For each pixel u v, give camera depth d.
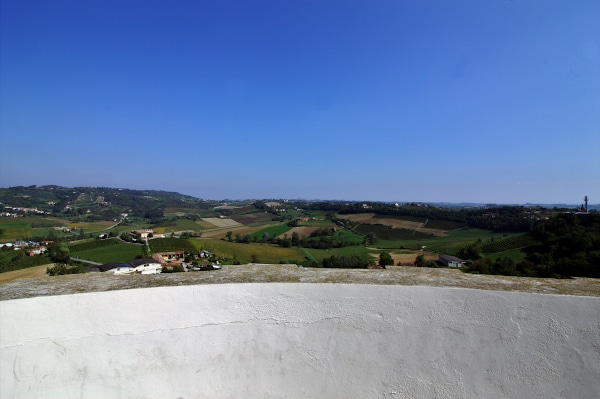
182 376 3.06
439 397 2.93
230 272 3.82
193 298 3.15
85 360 2.92
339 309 3.17
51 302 2.89
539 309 2.88
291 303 3.21
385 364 3.05
